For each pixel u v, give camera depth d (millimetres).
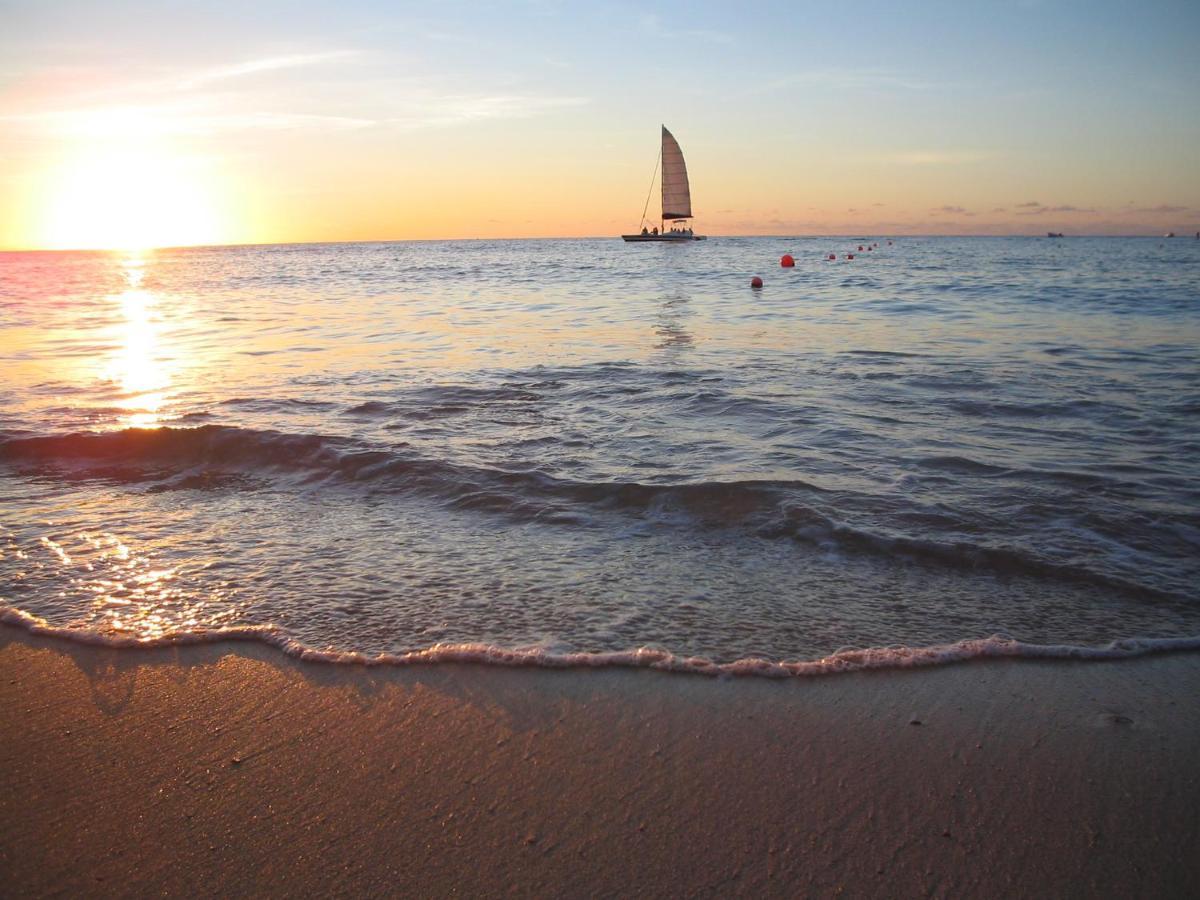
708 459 5992
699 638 3494
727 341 12477
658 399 8062
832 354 10914
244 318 17141
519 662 3285
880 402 7816
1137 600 3838
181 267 56125
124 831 2381
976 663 3277
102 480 5863
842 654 3326
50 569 4289
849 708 2969
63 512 5207
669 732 2826
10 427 7039
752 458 6000
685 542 4570
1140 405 7570
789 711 2951
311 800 2502
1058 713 2928
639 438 6617
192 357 11359
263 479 5844
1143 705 2971
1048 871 2193
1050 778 2568
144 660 3369
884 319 15539
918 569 4188
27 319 17578
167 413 7617
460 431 6875
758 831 2344
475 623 3629
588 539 4637
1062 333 13023
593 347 11945
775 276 31703
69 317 17984
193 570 4254
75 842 2340
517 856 2252
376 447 6254
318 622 3650
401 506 5234
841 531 4570
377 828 2373
